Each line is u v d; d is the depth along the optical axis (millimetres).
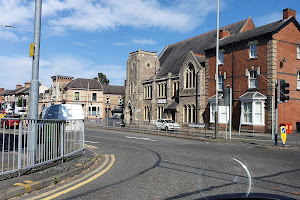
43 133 8406
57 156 9211
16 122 7316
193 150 13359
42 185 6484
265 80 26578
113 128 32875
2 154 6863
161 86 44062
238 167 8922
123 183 6914
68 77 71625
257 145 15508
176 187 6504
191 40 46406
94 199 5613
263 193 5934
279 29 26438
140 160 10406
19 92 86688
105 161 10219
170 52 50250
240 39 29234
